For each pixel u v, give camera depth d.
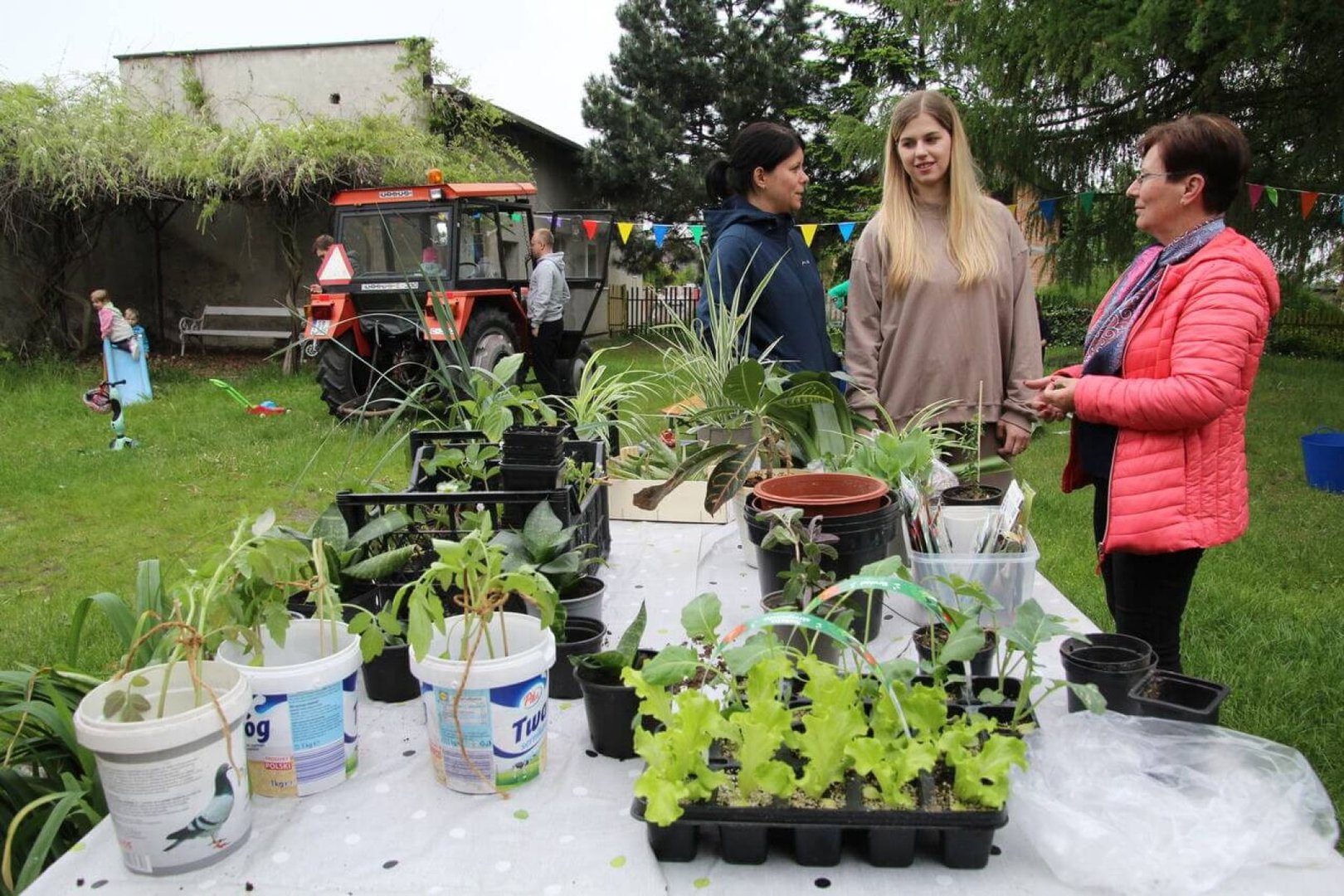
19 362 10.91
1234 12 6.48
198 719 0.98
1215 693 1.21
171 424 7.86
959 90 9.57
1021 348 2.45
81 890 0.99
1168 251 1.71
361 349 7.47
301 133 10.80
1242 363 1.58
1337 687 2.97
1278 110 8.40
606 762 1.22
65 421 8.11
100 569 4.49
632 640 1.24
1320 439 5.80
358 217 7.59
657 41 16.70
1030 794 1.01
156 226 12.66
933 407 2.32
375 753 1.25
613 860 1.00
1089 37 7.73
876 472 1.83
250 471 6.27
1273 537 4.65
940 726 1.05
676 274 18.48
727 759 1.08
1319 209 8.41
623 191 16.66
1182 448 1.65
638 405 3.72
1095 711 1.08
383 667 1.39
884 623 1.66
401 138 11.21
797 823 0.97
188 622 1.09
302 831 1.07
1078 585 3.96
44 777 1.58
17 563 4.60
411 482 2.05
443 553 1.14
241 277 12.98
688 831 0.99
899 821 0.96
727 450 1.98
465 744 1.12
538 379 7.71
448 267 7.37
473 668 1.10
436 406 2.56
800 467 2.17
